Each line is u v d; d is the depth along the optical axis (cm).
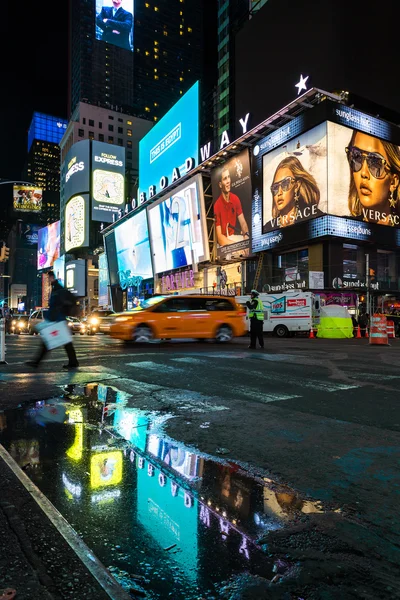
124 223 6681
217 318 1577
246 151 4041
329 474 319
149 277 5941
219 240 4456
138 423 460
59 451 370
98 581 186
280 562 206
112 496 279
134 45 15488
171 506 265
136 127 12300
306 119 3422
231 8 7050
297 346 1497
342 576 195
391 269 3759
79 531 233
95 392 626
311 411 507
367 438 404
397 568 203
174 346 1443
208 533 232
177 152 6644
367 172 3425
